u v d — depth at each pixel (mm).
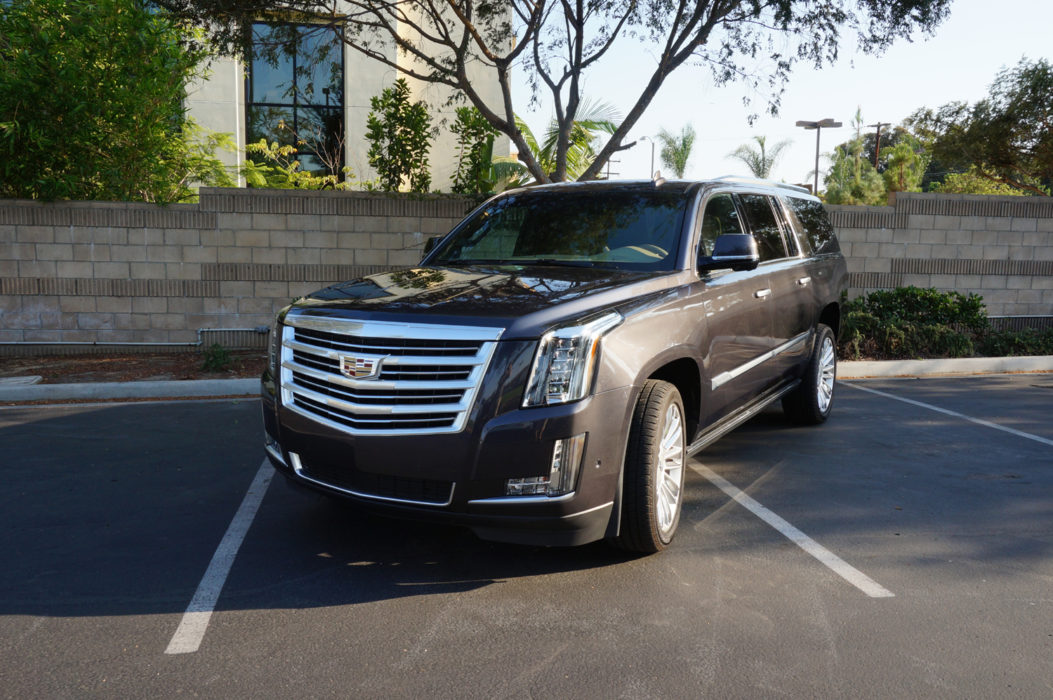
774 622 3334
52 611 3391
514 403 3369
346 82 15586
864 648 3119
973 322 10680
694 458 5855
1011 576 3818
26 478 5297
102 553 4039
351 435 3529
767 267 5598
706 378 4418
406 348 3479
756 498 4957
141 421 6977
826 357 6914
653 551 3963
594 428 3471
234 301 10219
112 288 9969
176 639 3162
